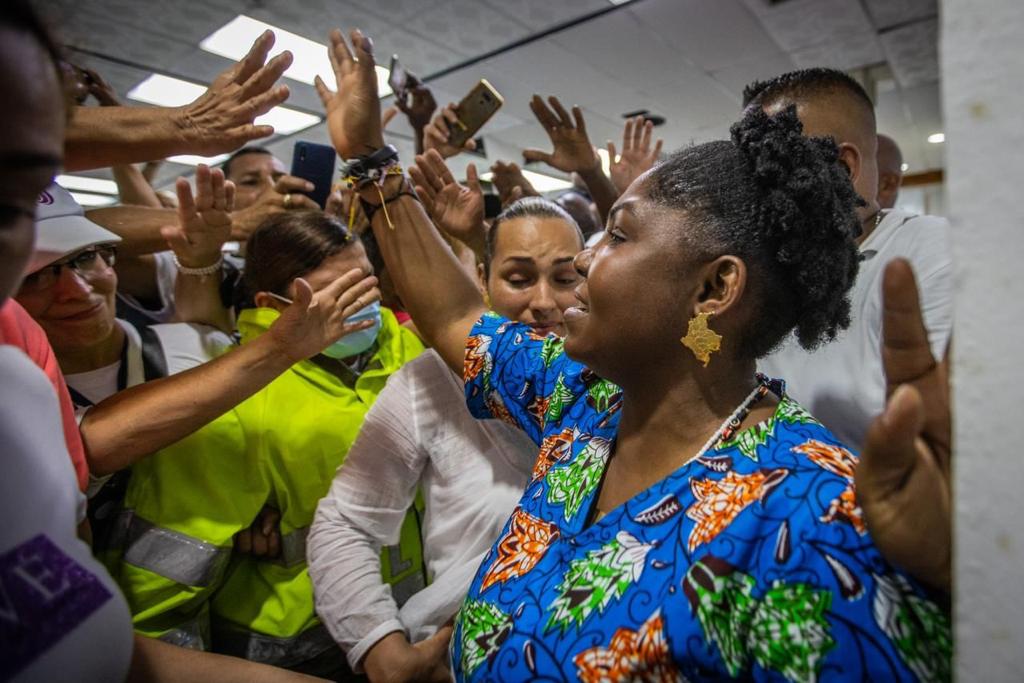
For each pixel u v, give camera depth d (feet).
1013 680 0.78
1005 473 0.77
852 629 1.28
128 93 13.42
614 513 1.71
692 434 1.84
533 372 2.72
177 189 3.53
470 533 3.10
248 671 2.09
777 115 1.77
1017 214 0.74
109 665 1.30
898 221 3.12
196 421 2.66
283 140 17.72
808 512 1.40
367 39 3.25
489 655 1.76
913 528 1.13
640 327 1.82
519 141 19.04
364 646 2.89
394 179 3.21
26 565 1.13
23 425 1.26
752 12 10.77
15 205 1.00
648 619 1.47
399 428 3.19
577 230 3.63
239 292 4.33
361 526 3.17
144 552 2.98
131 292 4.75
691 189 1.77
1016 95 0.74
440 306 3.18
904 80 13.91
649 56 12.59
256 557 3.44
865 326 3.03
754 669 1.37
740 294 1.74
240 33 10.98
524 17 10.92
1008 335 0.76
